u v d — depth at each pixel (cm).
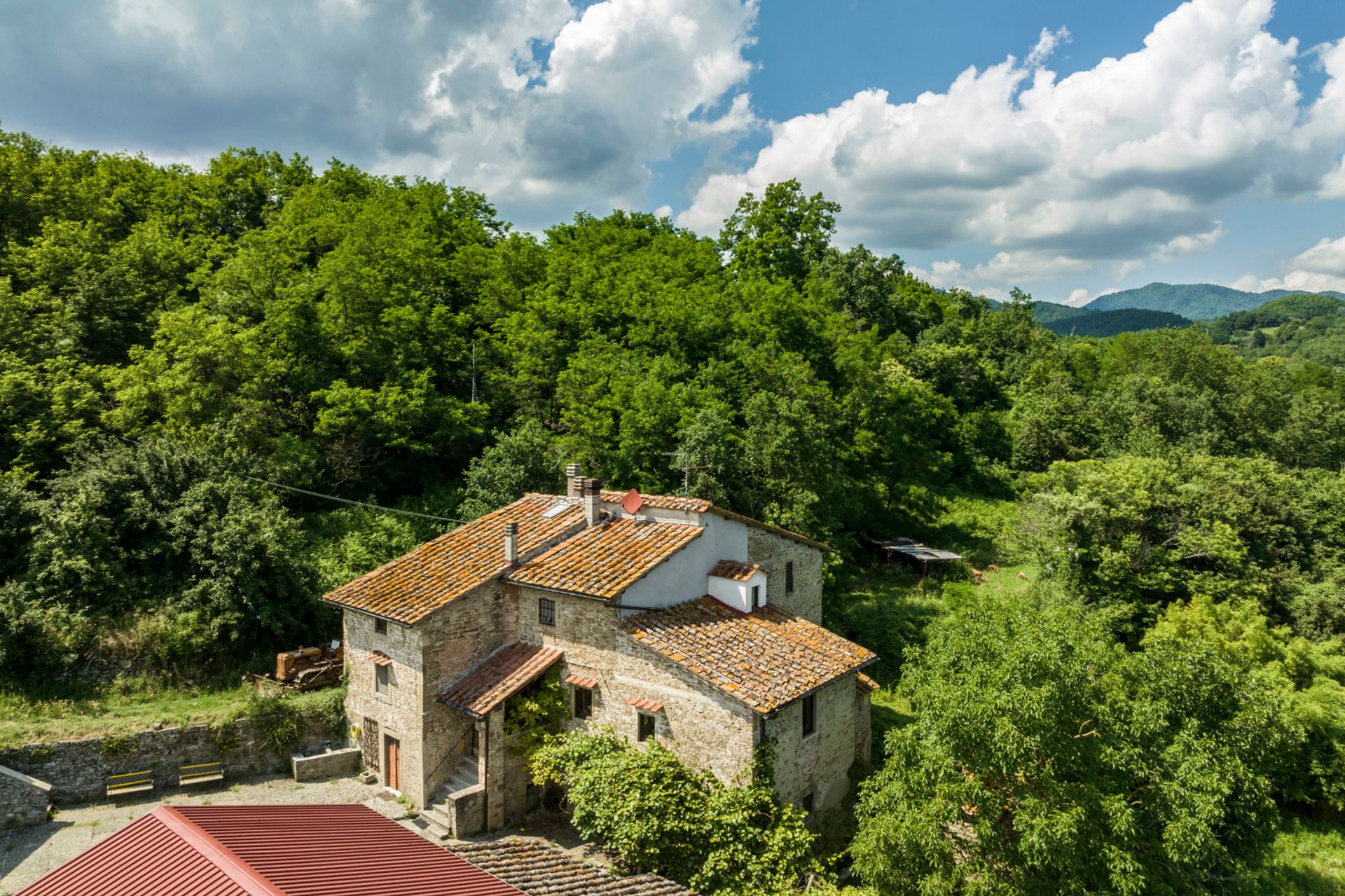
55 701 2273
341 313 3819
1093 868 1528
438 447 3825
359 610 2281
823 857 1934
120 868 1006
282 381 3656
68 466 3002
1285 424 6669
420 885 1069
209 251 4556
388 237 4684
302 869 1016
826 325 5606
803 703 2111
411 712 2189
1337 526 4453
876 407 5112
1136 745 1689
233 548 2614
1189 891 1712
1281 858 2458
